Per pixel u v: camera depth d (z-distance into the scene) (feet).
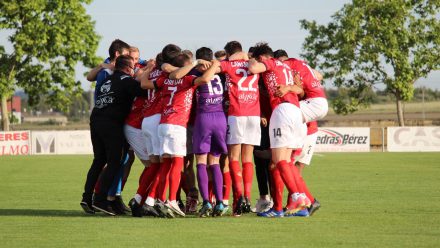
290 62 64.95
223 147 61.67
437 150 202.08
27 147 203.51
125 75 63.98
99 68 67.21
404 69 264.52
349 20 262.06
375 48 263.70
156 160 62.75
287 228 54.44
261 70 60.23
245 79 62.08
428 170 120.78
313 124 66.90
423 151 199.62
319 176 108.88
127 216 63.21
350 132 202.08
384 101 654.94
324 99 64.44
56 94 269.44
